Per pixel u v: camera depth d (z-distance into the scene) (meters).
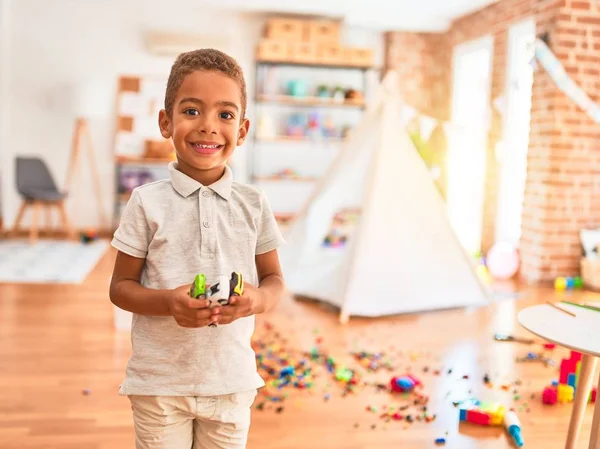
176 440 1.10
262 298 1.03
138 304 1.01
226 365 1.09
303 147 6.77
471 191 5.83
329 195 4.20
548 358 2.97
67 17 6.27
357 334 3.33
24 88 6.29
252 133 6.63
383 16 6.09
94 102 6.38
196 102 1.04
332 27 6.32
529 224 4.72
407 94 6.64
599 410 1.54
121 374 2.65
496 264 4.86
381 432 2.16
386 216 3.85
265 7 6.15
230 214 1.10
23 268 4.68
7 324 3.32
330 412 2.31
